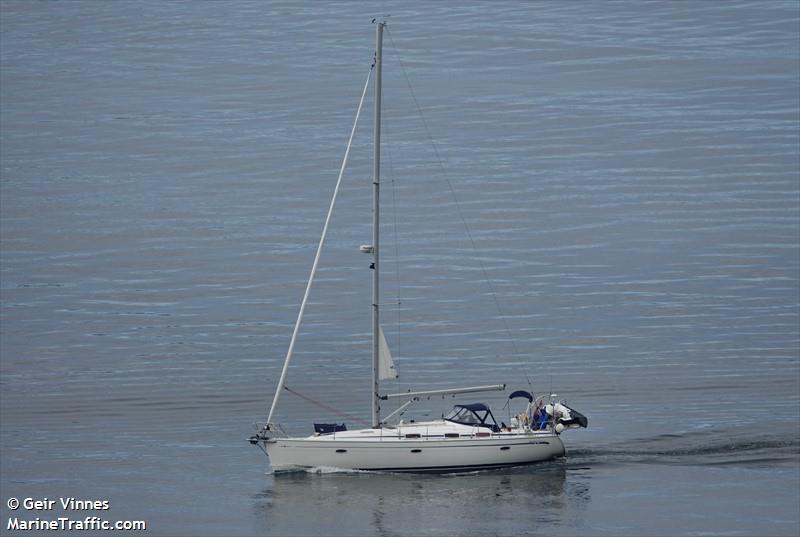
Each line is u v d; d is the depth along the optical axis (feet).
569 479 591.78
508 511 545.85
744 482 588.09
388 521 536.01
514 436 593.42
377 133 599.57
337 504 556.51
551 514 543.80
